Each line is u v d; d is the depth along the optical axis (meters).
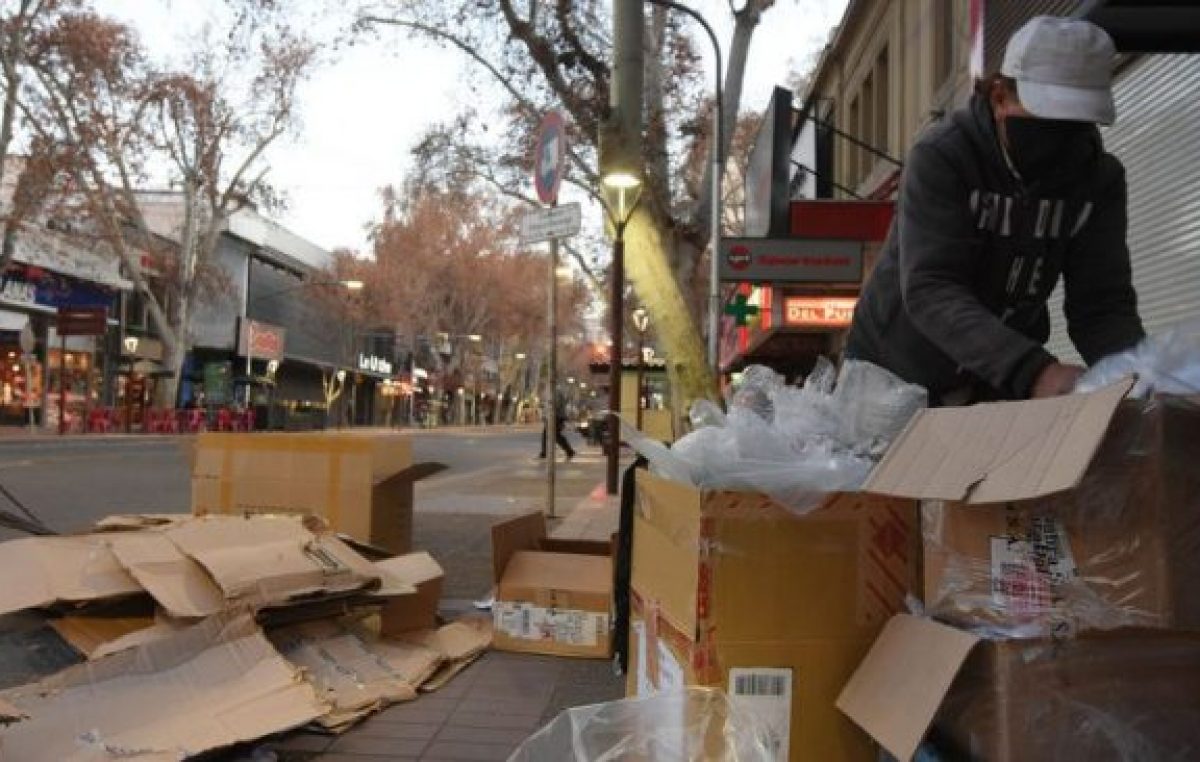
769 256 12.34
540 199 9.47
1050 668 1.81
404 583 4.81
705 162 19.64
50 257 38.31
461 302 73.69
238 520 4.81
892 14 16.78
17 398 39.59
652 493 2.63
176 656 3.75
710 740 1.95
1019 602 1.90
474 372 89.00
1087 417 1.71
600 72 12.27
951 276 2.58
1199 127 6.02
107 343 44.50
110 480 15.56
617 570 3.07
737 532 2.20
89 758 3.09
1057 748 1.79
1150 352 1.97
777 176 12.77
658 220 12.20
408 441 6.27
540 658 5.02
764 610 2.19
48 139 32.72
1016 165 2.57
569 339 85.19
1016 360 2.30
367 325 66.06
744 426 2.35
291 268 60.75
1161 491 1.79
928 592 2.14
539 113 16.84
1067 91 2.38
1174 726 1.81
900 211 2.73
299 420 54.44
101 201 36.28
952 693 1.93
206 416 42.34
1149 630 1.79
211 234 41.38
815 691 2.19
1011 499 1.73
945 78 13.87
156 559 4.32
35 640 4.26
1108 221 2.76
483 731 3.88
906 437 2.14
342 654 4.42
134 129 36.38
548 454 10.95
